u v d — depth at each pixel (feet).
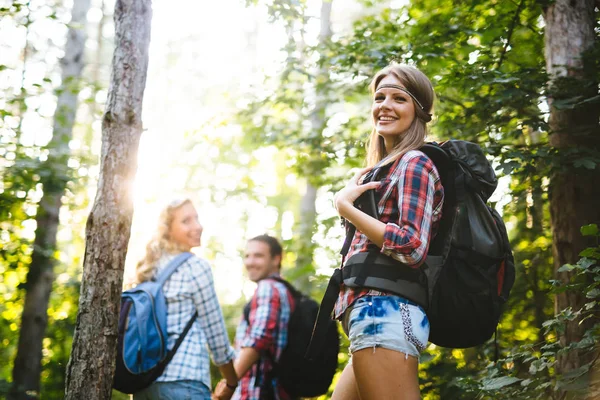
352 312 7.65
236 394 13.60
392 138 8.45
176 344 10.59
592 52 14.60
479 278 7.70
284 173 39.58
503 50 17.40
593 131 14.51
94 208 9.72
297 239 31.58
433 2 19.81
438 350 15.42
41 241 26.68
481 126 15.97
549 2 15.70
